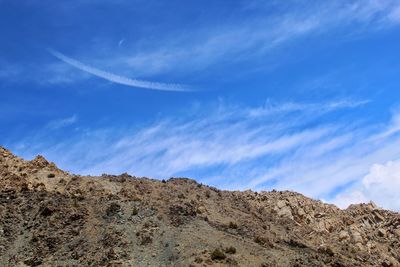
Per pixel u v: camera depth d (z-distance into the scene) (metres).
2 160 110.06
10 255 84.19
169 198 105.81
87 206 97.06
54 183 105.44
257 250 86.25
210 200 115.19
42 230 89.44
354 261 96.88
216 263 78.06
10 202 97.00
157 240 86.38
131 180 114.12
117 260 80.75
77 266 80.19
